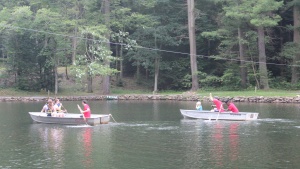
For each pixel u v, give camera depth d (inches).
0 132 967.6
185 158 692.7
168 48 2482.8
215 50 2458.2
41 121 1125.7
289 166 637.3
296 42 2064.5
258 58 2178.9
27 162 671.8
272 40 2289.6
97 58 2043.6
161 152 738.8
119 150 757.3
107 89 2206.0
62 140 859.4
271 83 2133.4
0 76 2310.5
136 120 1171.9
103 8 2215.8
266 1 1847.9
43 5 2206.0
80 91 2319.1
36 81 2342.5
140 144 813.2
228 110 1229.1
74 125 1086.4
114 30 2410.2
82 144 816.3
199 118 1197.1
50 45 2172.7
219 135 911.0
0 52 2812.5
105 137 893.8
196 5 2379.4
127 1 2357.3
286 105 1606.8
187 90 2379.4
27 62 2314.2
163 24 2415.1
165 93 2249.0
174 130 987.3
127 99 2041.1
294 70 2075.5
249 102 1782.7
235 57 2197.3
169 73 2466.8
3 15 2117.4
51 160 684.7
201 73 2185.0
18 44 2287.2
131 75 2664.9
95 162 669.9
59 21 2084.2
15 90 2292.1
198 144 808.9
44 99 1999.3
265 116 1227.2
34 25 2118.6
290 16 2269.9
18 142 839.1
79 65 2092.8
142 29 2313.0
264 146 782.5
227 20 2107.5
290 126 1029.2
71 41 2305.6
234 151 741.3
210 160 676.7
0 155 721.6
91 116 1115.3
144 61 2377.0
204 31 2308.1
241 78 2186.3
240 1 2058.3
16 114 1349.7
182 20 2474.2
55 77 2203.5
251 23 1936.5
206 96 1907.0
